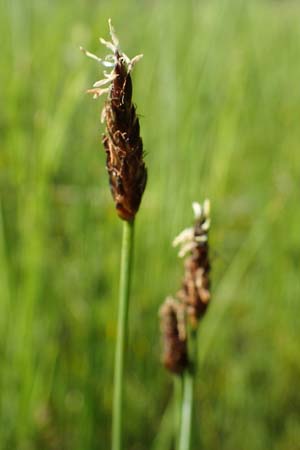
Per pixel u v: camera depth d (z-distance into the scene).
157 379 0.19
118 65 0.10
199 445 0.17
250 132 0.24
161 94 0.19
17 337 0.16
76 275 0.18
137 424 0.18
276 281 0.21
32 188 0.17
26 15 0.20
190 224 0.18
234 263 0.19
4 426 0.16
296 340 0.20
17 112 0.17
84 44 0.19
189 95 0.19
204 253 0.12
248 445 0.19
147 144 0.19
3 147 0.19
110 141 0.11
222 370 0.20
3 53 0.20
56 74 0.19
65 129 0.17
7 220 0.18
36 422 0.17
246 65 0.22
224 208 0.21
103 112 0.11
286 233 0.21
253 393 0.19
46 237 0.18
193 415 0.13
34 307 0.16
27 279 0.16
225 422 0.19
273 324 0.21
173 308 0.12
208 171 0.20
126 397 0.18
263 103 0.24
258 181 0.23
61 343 0.18
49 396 0.18
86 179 0.18
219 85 0.20
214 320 0.19
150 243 0.19
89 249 0.18
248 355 0.20
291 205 0.22
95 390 0.16
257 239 0.19
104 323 0.18
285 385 0.20
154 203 0.19
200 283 0.12
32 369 0.16
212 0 0.21
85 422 0.16
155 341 0.19
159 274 0.19
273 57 0.26
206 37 0.20
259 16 0.28
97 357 0.17
